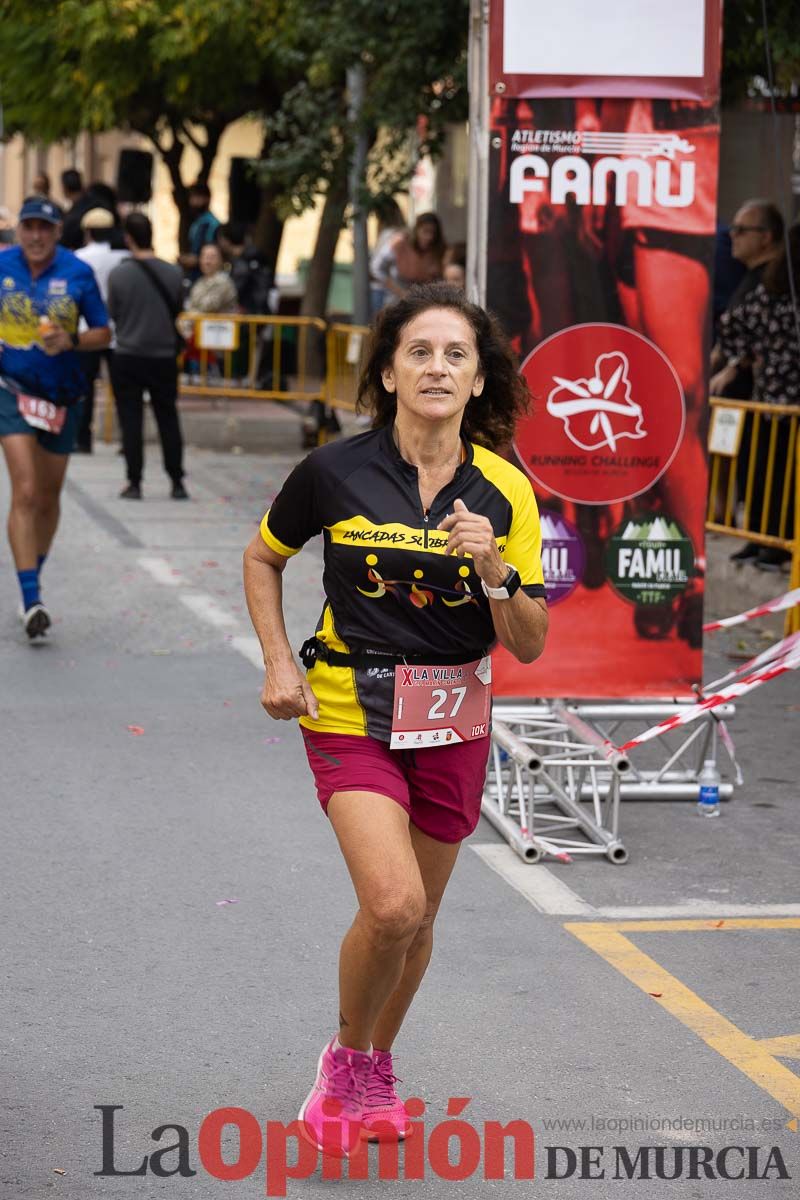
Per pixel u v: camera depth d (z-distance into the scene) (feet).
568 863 27.58
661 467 29.76
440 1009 21.67
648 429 29.63
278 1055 20.22
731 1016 21.65
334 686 17.19
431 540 16.87
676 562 30.04
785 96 56.44
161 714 35.70
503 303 28.99
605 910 25.45
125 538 55.26
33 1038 20.51
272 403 95.61
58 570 49.96
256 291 86.12
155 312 61.82
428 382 16.76
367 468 17.11
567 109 28.63
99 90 90.53
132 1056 20.08
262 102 93.76
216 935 23.95
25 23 92.94
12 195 208.23
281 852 27.58
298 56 66.59
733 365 48.70
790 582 44.75
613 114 28.76
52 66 95.81
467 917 24.99
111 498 63.10
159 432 63.31
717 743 34.76
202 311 79.71
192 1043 20.49
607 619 30.09
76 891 25.55
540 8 28.37
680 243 29.19
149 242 61.98
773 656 29.63
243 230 87.25
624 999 22.11
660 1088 19.61
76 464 71.87
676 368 29.53
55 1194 16.90
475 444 17.99
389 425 17.52
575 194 28.86
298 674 17.31
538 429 29.43
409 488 17.01
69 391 40.91
